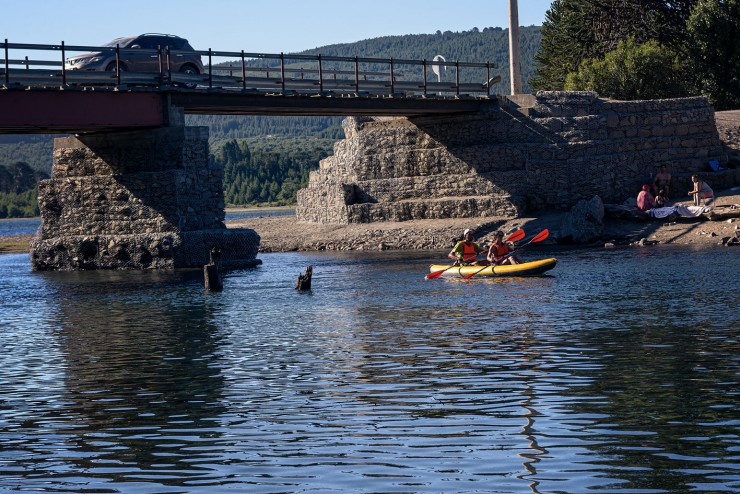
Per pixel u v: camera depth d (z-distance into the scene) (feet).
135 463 33.12
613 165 150.20
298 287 90.94
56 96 112.06
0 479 31.81
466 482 29.66
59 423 39.65
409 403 40.60
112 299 90.58
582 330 58.85
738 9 209.77
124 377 49.65
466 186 153.79
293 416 39.09
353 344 57.41
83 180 131.03
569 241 131.85
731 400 38.88
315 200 176.35
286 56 132.77
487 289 84.64
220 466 32.30
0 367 54.39
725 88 213.87
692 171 153.89
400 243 145.07
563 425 35.94
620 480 29.35
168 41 129.59
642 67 201.46
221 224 129.90
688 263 96.94
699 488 28.40
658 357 48.88
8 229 428.15
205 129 126.21
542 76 249.75
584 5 221.66
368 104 139.85
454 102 150.92
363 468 31.42
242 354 55.42
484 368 47.88
